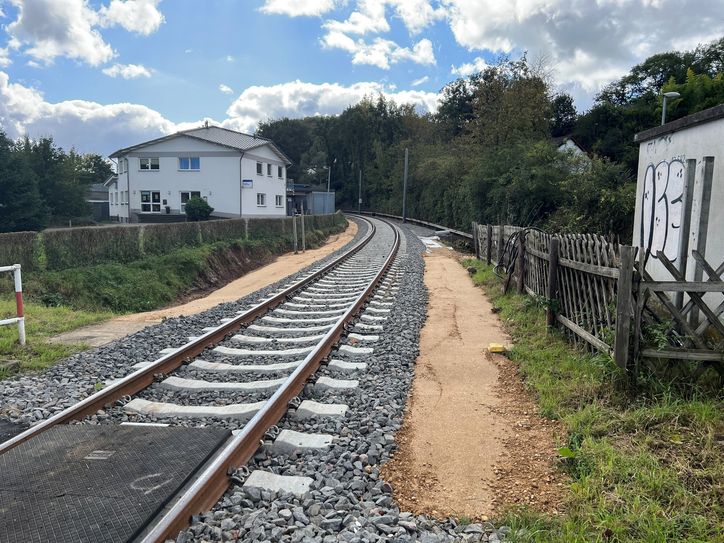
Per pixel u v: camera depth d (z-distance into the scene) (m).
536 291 9.09
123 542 2.90
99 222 54.62
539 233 8.94
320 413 4.94
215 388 5.75
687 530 3.03
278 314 9.66
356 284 13.22
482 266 16.12
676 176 7.45
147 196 46.19
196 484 3.32
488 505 3.44
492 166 29.27
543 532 3.06
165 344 7.78
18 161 41.97
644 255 4.94
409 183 60.00
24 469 3.75
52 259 13.73
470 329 8.48
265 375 6.23
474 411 5.07
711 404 4.50
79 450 4.06
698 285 4.85
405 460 4.09
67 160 54.34
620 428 4.35
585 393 5.10
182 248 19.36
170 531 2.99
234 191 44.81
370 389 5.64
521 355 6.70
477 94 39.41
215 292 17.03
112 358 7.07
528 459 4.05
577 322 6.70
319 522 3.21
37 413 5.11
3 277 12.09
